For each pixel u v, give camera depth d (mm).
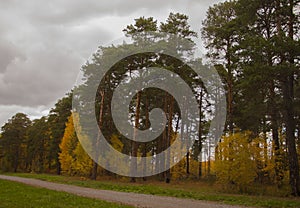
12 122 71500
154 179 30781
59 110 55656
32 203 13023
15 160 70438
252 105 21203
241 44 19906
